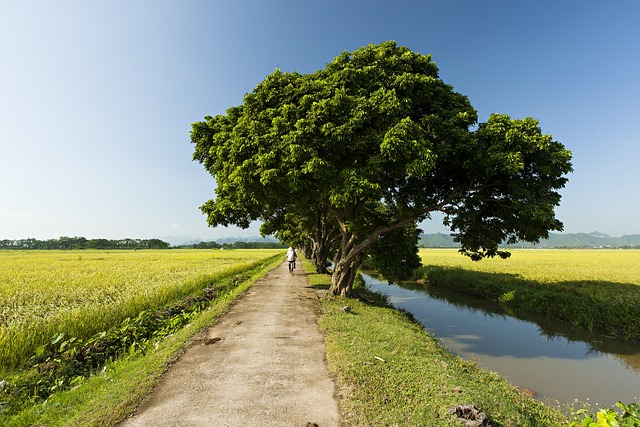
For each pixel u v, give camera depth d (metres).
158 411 4.47
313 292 15.34
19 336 7.13
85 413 4.40
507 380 8.12
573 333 12.47
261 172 10.84
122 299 11.63
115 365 6.63
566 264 35.47
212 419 4.27
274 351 6.98
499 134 10.69
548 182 11.32
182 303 12.61
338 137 10.12
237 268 25.78
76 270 24.67
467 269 29.06
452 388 5.12
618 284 19.14
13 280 17.94
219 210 15.62
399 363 6.27
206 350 7.05
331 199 10.37
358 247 13.82
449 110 12.02
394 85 11.15
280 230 34.66
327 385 5.33
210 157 15.59
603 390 7.67
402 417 4.32
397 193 14.14
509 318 14.93
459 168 12.62
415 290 23.64
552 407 6.53
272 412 4.46
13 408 4.95
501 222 13.52
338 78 11.53
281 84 12.26
